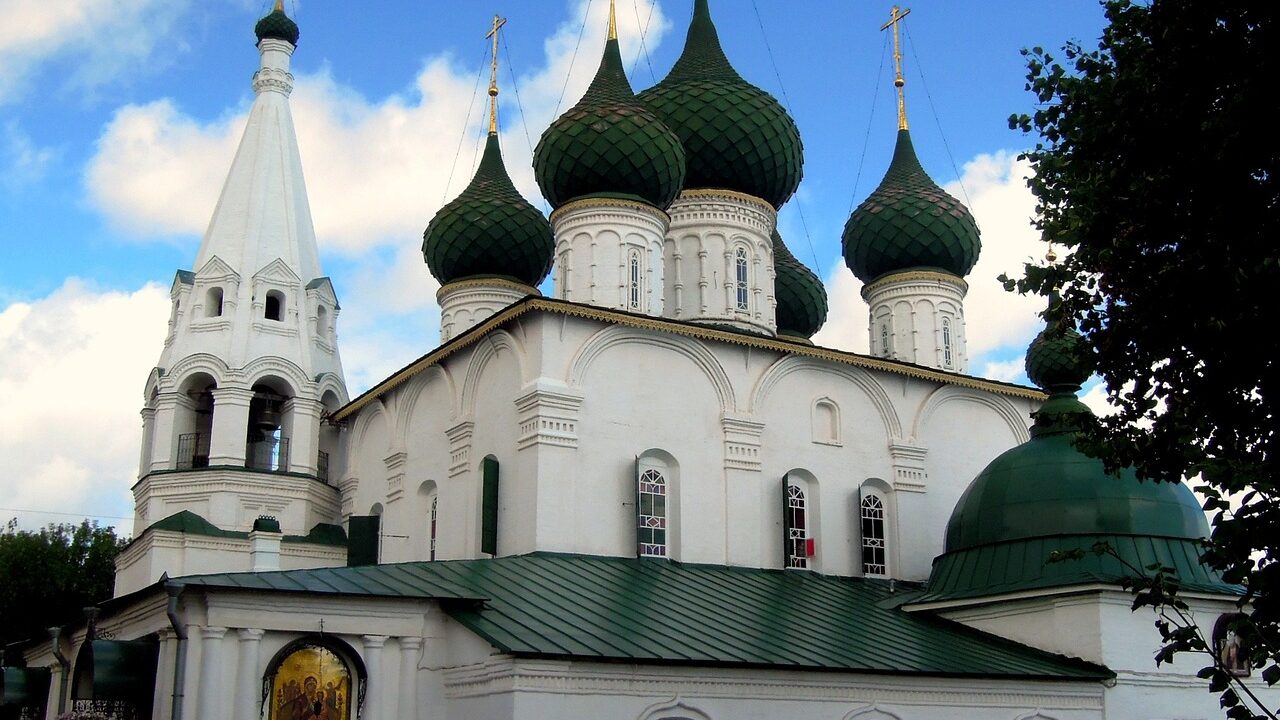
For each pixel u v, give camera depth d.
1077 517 32.47
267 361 41.62
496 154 46.81
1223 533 14.38
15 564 52.66
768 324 41.72
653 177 38.97
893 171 47.66
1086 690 29.83
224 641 23.91
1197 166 14.34
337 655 24.80
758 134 41.84
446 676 25.22
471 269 44.50
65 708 30.83
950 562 34.19
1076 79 15.80
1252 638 14.80
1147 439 15.71
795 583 34.34
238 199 44.06
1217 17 14.37
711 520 34.72
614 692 23.86
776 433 36.62
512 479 33.25
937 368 43.50
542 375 32.97
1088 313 15.84
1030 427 37.78
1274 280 13.73
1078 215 15.66
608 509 33.16
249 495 40.09
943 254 45.91
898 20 49.47
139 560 39.03
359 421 41.72
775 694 25.61
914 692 27.36
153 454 41.22
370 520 38.47
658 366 35.06
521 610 25.86
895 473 38.38
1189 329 14.74
